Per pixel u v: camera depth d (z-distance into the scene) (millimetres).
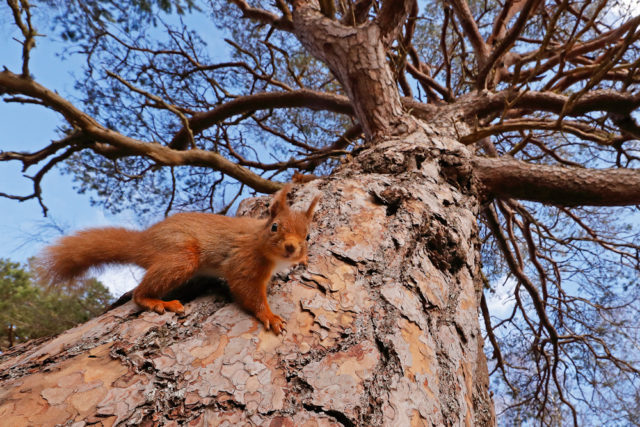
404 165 4098
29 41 4465
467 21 7328
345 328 2225
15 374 1875
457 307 2951
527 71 7473
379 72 5422
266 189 6406
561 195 4941
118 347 1982
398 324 2348
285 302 2371
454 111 6590
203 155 5980
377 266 2734
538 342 9195
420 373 2164
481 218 8742
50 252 3135
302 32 6324
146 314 2332
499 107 6645
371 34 5598
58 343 2109
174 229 2883
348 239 2902
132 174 7617
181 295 2773
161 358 1918
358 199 3398
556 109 6645
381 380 2008
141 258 2910
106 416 1623
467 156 4531
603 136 6828
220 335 2105
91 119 5148
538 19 8047
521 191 5023
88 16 6184
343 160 4793
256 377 1869
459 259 3346
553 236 9008
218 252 2764
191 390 1775
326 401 1816
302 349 2066
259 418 1699
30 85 4633
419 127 5062
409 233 3086
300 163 8398
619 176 4855
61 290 3197
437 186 3922
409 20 6797
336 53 5652
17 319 4949
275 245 2469
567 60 8242
